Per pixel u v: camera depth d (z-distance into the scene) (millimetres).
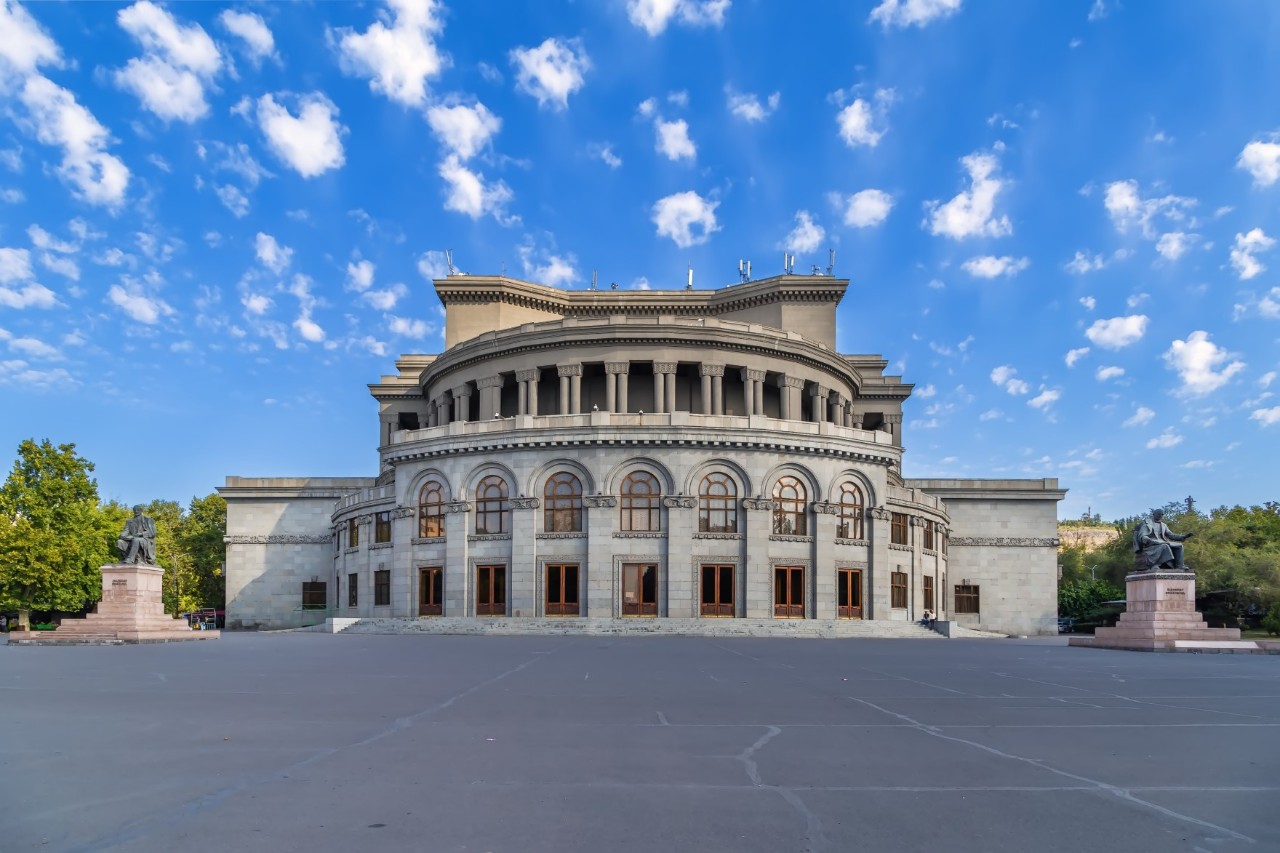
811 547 54500
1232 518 108125
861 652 32875
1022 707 15812
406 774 9891
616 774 9914
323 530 76375
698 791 9148
